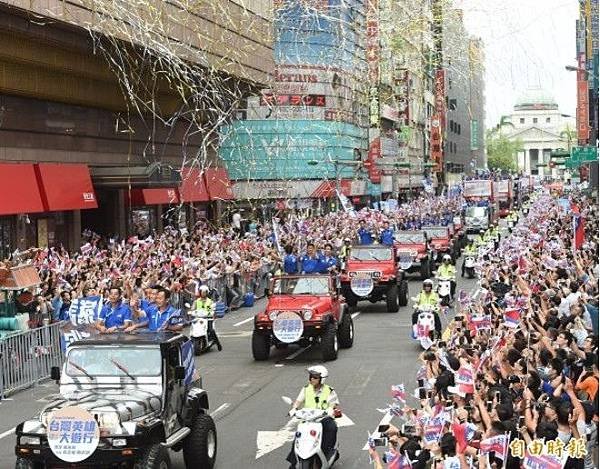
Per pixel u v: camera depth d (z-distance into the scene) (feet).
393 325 96.02
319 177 222.07
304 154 219.00
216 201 186.39
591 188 220.43
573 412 37.09
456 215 217.77
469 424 35.04
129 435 37.32
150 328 61.05
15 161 120.16
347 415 57.11
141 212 166.50
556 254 99.14
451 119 368.07
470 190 276.21
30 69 115.34
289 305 76.48
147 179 138.62
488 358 48.08
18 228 122.72
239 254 123.85
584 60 242.99
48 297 75.51
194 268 103.86
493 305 67.21
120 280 77.05
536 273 85.66
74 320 69.05
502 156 468.34
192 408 43.80
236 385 67.72
